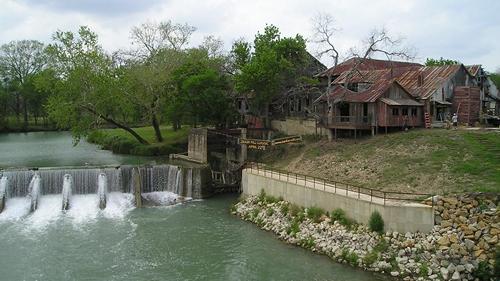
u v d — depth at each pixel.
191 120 72.62
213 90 69.50
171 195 54.22
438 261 31.69
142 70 75.44
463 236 32.62
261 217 44.50
